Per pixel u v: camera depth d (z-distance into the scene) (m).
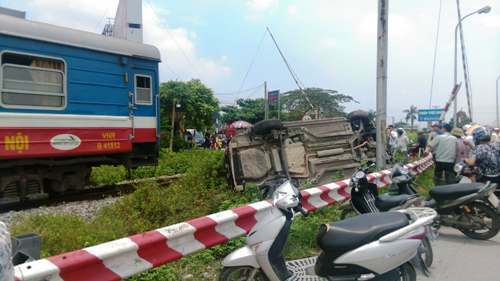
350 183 6.05
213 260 5.41
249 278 4.07
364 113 13.28
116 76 10.76
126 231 6.52
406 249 3.98
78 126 9.88
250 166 9.70
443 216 6.91
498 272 5.32
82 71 10.00
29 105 9.04
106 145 10.45
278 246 4.05
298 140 10.77
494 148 8.14
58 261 3.30
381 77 10.99
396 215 4.20
